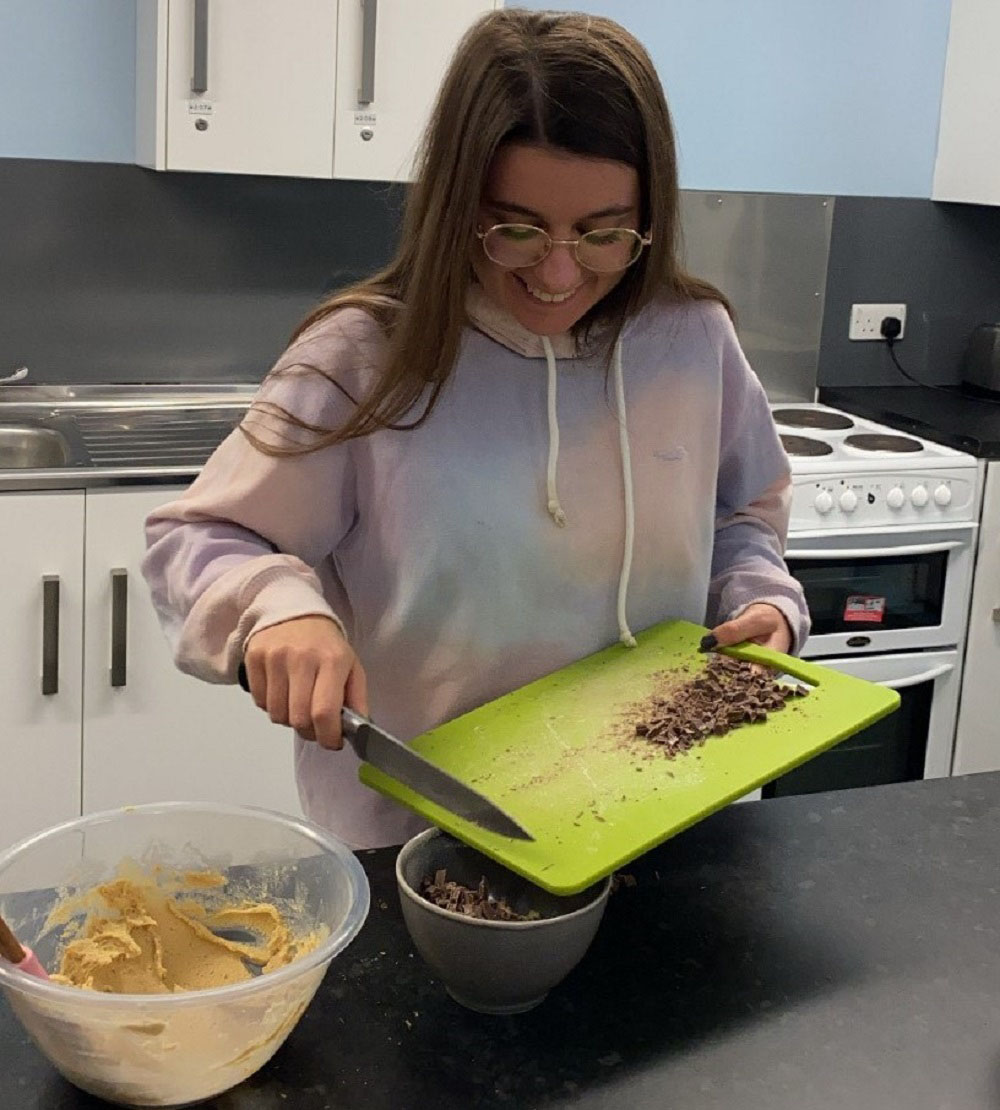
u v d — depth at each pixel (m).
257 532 1.21
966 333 3.23
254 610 1.07
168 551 1.21
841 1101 0.89
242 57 2.34
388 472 1.22
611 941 1.06
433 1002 0.98
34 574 2.14
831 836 1.23
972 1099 0.89
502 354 1.25
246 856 1.05
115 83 2.54
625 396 1.29
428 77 2.45
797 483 2.53
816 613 2.63
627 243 1.10
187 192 2.63
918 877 1.17
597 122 1.04
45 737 2.22
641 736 1.12
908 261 3.16
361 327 1.21
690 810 1.00
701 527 1.36
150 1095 0.85
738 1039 0.95
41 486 2.11
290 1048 0.92
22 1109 0.86
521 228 1.06
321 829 1.04
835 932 1.08
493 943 0.91
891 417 2.90
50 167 2.54
